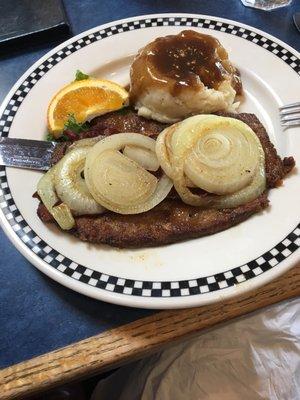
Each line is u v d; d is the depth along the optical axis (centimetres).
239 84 35
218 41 35
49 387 25
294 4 41
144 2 42
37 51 39
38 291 27
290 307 29
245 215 27
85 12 41
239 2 41
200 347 29
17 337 26
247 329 29
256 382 29
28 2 40
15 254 28
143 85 33
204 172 27
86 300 27
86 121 33
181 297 24
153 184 28
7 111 33
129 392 32
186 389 29
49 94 34
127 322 26
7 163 30
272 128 33
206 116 30
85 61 36
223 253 26
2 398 24
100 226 27
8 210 28
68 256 26
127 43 37
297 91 34
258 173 28
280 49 35
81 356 25
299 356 29
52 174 28
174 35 35
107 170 27
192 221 27
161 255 26
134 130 32
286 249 26
